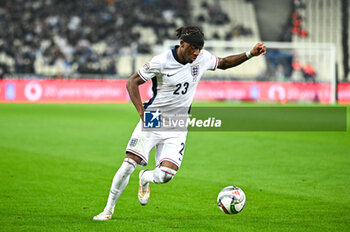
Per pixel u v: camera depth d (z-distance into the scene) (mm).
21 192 26344
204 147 43844
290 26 141875
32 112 78562
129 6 135625
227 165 35125
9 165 34250
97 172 32281
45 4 130125
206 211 22906
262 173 32250
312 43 140625
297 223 20781
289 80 116688
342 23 142500
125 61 124750
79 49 122750
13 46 120250
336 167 34188
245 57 21484
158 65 19906
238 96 111750
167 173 20828
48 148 42312
